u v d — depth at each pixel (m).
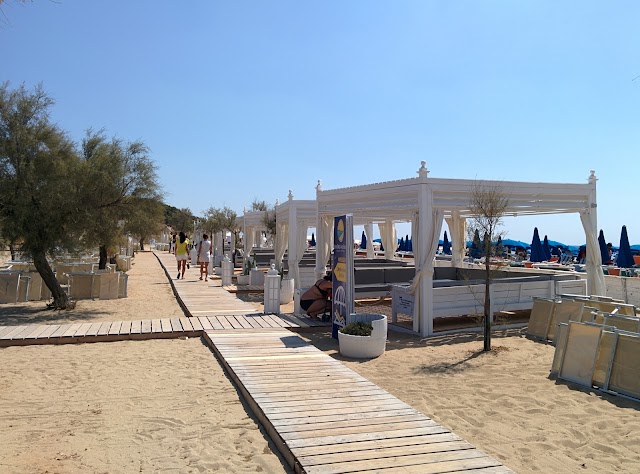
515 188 10.27
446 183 9.59
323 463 3.82
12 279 13.91
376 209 10.73
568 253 27.55
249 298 15.85
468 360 7.66
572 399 5.80
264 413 4.97
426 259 9.52
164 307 13.73
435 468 3.76
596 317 8.07
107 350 8.46
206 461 4.18
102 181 12.12
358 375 6.44
